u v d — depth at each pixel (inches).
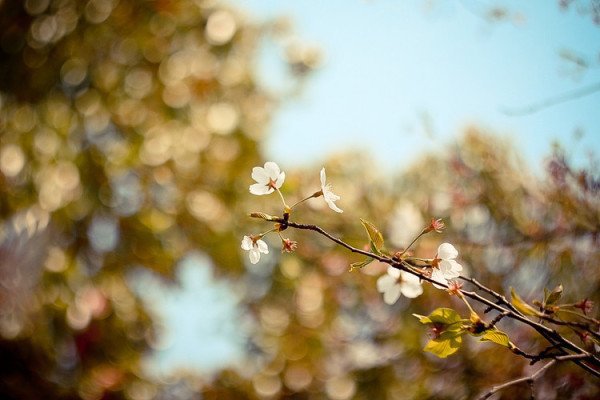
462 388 132.8
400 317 161.6
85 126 194.9
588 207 117.0
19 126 184.2
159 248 200.1
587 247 123.1
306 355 213.2
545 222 129.1
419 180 162.2
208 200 208.7
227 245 208.2
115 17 197.8
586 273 121.4
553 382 110.7
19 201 175.6
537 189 130.3
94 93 195.9
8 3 188.5
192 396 219.0
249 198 212.7
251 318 223.8
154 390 200.4
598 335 59.9
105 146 197.5
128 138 201.6
